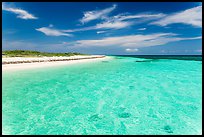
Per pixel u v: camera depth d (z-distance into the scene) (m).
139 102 9.21
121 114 7.64
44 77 16.00
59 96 10.16
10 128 6.27
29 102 8.98
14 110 7.89
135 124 6.71
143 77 17.14
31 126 6.46
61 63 32.59
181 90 11.65
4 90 11.02
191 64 34.53
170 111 7.93
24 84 12.81
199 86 12.87
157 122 6.83
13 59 28.25
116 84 13.66
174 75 18.56
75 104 8.86
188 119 7.06
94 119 7.16
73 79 15.59
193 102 9.14
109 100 9.54
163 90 11.67
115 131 6.19
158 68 26.34
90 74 18.95
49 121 6.90
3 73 17.06
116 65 32.28
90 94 10.68
